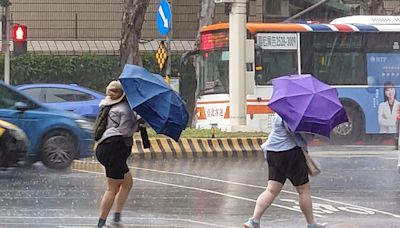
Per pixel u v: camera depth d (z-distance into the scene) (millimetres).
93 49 41969
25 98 19625
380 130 30672
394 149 28453
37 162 21031
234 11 26891
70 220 12820
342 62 30500
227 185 17484
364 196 16188
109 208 12031
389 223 13070
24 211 13742
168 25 27688
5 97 19375
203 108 30109
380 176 19547
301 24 30453
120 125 11844
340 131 30422
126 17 32031
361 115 30609
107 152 11859
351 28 30594
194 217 13406
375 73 30750
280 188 11516
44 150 19781
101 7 43281
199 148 24141
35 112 19625
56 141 19875
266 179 18594
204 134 25406
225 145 24516
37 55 40250
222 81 29578
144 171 20172
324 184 17984
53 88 24891
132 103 11516
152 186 17234
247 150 24578
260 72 29344
